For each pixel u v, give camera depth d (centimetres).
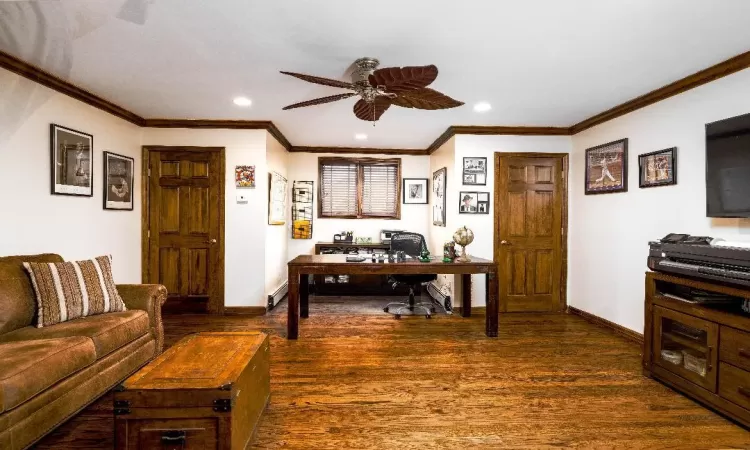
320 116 430
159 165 456
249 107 397
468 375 288
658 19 215
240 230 463
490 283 379
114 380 249
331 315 461
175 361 193
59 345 208
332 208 625
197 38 243
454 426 219
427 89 238
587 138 447
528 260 482
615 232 398
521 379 282
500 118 432
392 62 276
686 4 199
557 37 238
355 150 617
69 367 203
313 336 379
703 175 296
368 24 224
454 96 354
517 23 221
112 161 397
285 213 590
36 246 303
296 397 251
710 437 209
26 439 178
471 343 361
